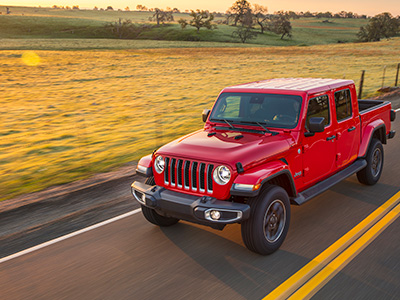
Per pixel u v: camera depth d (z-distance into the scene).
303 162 5.25
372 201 6.34
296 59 64.12
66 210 6.43
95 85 38.47
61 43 115.31
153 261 4.64
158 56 78.25
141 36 175.12
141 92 31.62
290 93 5.30
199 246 4.99
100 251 4.94
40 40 130.25
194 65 58.56
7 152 12.35
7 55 76.69
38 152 12.07
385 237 5.05
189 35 169.25
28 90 35.59
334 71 42.44
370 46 90.25
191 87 33.44
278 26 177.25
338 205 6.21
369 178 6.89
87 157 10.83
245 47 111.62
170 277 4.27
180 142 5.06
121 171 8.83
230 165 4.31
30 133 16.08
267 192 4.52
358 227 5.39
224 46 116.31
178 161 4.67
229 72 46.88
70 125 17.88
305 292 3.89
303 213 5.95
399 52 70.00
